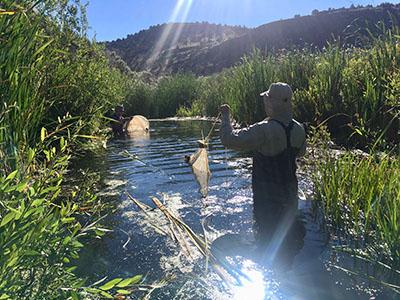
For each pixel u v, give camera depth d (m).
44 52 3.19
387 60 5.83
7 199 1.43
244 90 10.02
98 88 7.17
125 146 7.73
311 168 4.59
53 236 1.43
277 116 3.41
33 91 2.89
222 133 3.49
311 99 7.21
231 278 2.47
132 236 3.12
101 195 4.21
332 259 2.62
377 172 3.31
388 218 2.48
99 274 2.53
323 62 7.90
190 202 3.95
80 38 6.71
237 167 5.36
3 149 1.86
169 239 3.07
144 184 4.64
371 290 2.24
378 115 5.28
